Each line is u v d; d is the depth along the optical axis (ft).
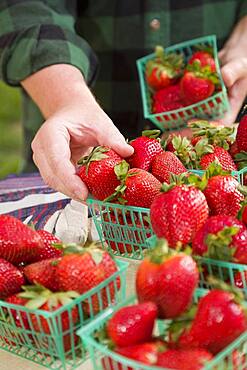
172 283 3.29
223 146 5.41
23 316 3.74
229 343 3.22
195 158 5.20
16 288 3.86
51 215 5.32
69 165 5.06
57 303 3.61
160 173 4.92
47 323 3.62
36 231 4.20
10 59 6.87
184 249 3.67
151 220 4.07
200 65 7.49
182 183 4.12
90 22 8.52
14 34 6.88
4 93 18.11
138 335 3.20
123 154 4.96
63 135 5.37
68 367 3.73
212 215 4.30
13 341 3.89
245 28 8.18
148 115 7.58
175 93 7.64
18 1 7.20
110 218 4.87
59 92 6.39
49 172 5.23
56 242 4.17
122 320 3.20
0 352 3.93
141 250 4.83
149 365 3.09
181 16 8.39
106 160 4.80
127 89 8.62
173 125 7.55
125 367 3.20
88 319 3.74
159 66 7.82
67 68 6.63
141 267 3.40
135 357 3.11
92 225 5.23
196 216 3.96
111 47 8.54
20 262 4.06
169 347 3.26
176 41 8.48
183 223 3.93
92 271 3.66
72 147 5.67
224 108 7.34
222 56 8.05
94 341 3.26
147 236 4.72
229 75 7.35
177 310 3.35
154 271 3.33
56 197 5.87
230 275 3.78
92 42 8.61
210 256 3.78
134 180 4.67
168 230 3.94
